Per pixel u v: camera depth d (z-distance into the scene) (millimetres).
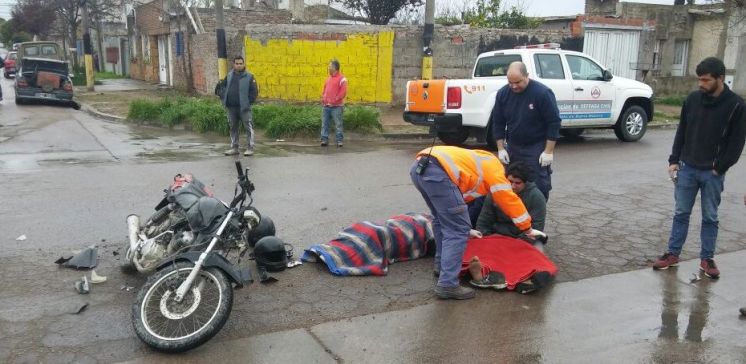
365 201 7828
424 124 12242
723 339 4371
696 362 4043
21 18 45125
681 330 4500
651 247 6301
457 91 11711
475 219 5926
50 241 5984
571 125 12484
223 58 16594
